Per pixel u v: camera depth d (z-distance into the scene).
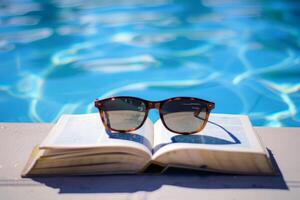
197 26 1.56
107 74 1.13
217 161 0.40
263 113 0.88
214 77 1.10
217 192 0.39
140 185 0.40
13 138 0.50
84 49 1.32
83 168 0.41
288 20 1.62
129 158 0.40
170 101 0.44
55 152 0.40
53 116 0.88
